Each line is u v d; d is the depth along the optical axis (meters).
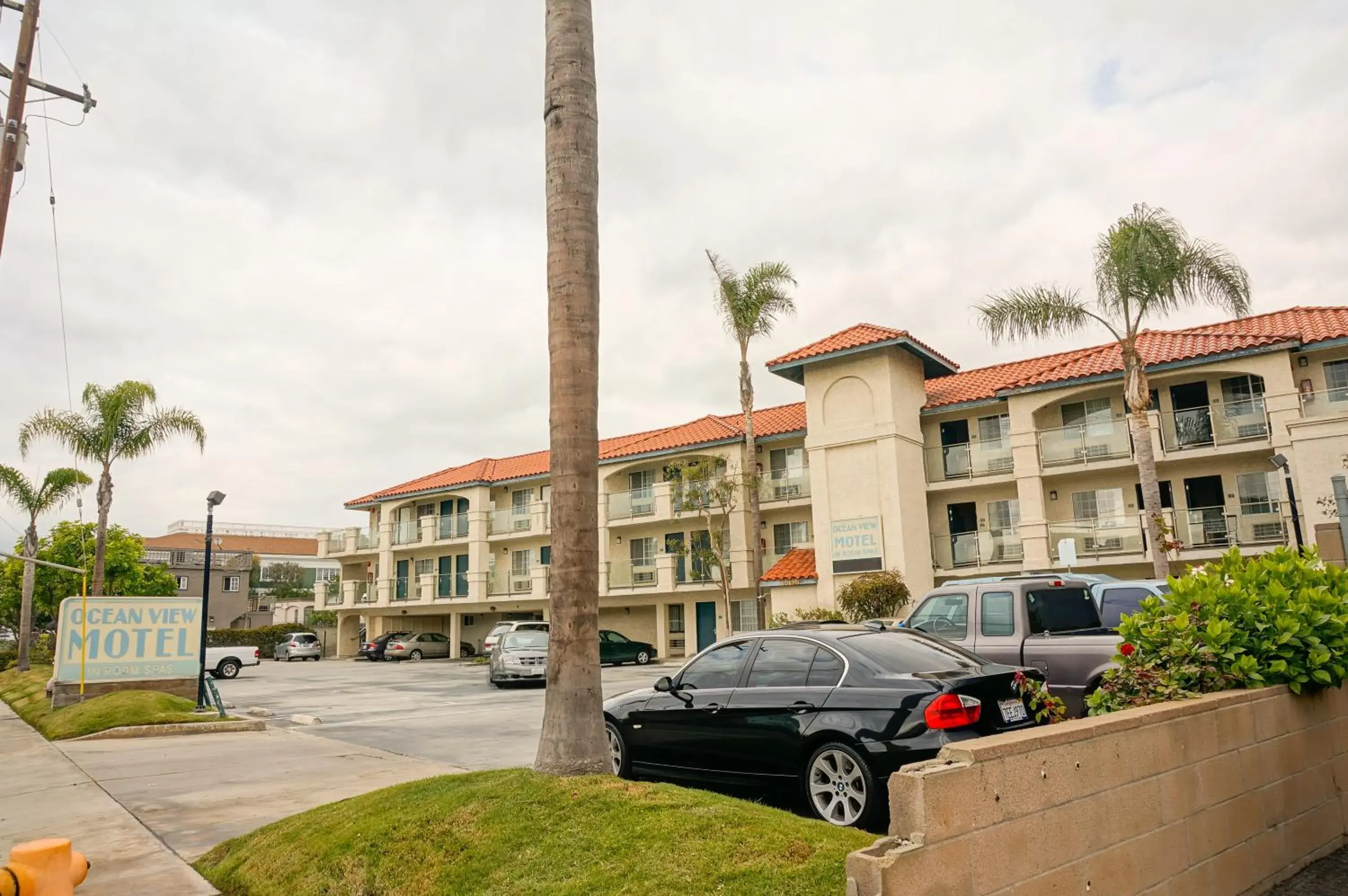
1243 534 24.03
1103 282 19.48
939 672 6.55
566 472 6.80
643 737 7.96
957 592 9.96
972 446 28.80
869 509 27.75
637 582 36.91
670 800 5.65
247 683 29.48
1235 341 24.64
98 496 29.20
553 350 6.99
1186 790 4.80
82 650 18.58
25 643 32.62
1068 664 8.80
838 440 28.56
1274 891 5.37
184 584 66.75
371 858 5.77
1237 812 5.19
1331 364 23.75
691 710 7.56
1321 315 25.47
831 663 6.95
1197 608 6.48
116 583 45.22
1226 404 25.06
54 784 10.48
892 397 27.89
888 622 10.22
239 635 51.94
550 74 7.37
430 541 46.03
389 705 19.92
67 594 44.12
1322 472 20.70
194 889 6.23
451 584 45.00
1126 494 26.72
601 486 38.28
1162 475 26.36
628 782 6.11
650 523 36.44
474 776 7.08
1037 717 6.55
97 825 8.20
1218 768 5.11
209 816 8.49
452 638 44.88
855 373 28.62
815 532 28.72
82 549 44.53
